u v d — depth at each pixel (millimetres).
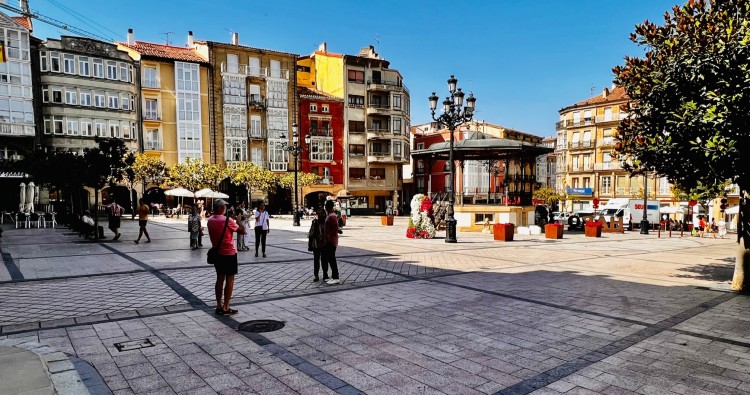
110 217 17234
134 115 40469
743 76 7168
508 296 7828
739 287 8477
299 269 10555
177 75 42938
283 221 34094
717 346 5234
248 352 4922
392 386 4098
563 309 6918
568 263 12312
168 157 42688
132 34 44625
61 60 36219
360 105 54312
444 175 54594
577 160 58406
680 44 8281
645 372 4453
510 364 4656
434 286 8711
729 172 7977
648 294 8070
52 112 35812
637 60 9047
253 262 11609
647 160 9023
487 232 23797
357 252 14258
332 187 52125
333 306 7023
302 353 4914
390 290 8297
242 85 46719
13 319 6105
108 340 5262
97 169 16891
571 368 4551
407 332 5707
